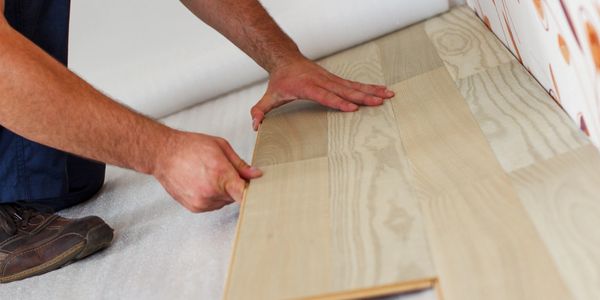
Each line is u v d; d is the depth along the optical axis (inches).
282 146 71.7
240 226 55.8
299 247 50.3
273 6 108.1
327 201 56.6
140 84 114.5
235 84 113.0
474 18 102.6
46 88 56.7
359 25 106.7
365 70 93.0
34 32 79.7
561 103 61.0
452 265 43.8
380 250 47.3
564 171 50.7
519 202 48.7
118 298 64.2
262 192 61.2
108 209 86.0
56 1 80.5
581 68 51.1
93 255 75.3
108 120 59.3
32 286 72.8
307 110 81.2
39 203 83.8
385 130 68.7
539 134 57.6
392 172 58.7
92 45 116.1
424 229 48.4
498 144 58.1
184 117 110.7
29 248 74.1
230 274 48.9
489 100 68.4
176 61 113.0
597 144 52.4
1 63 55.3
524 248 43.4
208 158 61.4
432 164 58.0
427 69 84.5
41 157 78.0
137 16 114.3
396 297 43.3
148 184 90.9
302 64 82.4
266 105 82.1
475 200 50.4
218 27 85.3
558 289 39.2
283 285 45.9
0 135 76.7
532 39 66.2
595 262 40.3
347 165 62.7
